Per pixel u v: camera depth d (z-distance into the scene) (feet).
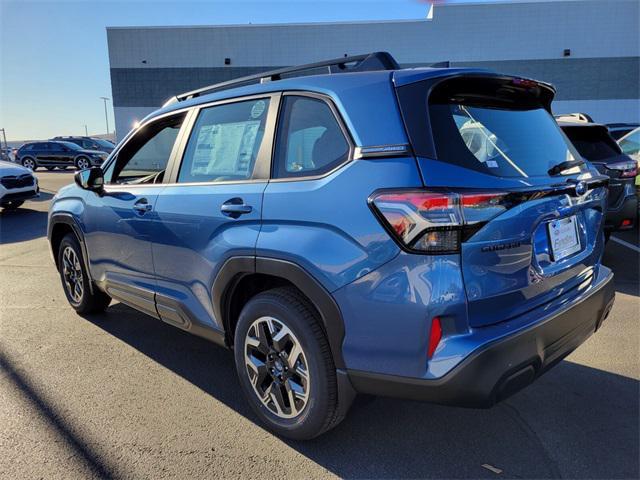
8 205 36.47
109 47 98.43
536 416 8.87
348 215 6.63
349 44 94.38
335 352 7.00
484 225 6.14
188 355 11.68
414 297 6.11
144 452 7.89
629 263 19.39
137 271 10.80
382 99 6.85
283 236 7.34
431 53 93.50
